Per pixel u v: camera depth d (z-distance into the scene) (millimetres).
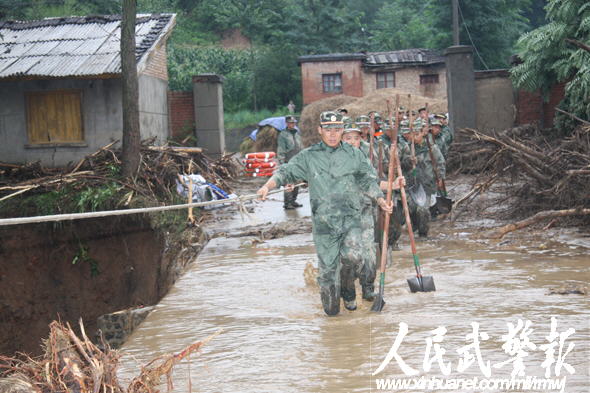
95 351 3562
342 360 4348
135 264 13086
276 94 54875
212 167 18250
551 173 10602
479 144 16594
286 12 58844
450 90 20938
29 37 18953
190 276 7754
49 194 13594
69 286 13422
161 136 20641
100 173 14305
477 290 6258
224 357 4574
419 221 9500
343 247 5473
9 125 17625
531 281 6551
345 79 39219
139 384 3547
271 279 7336
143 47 18547
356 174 5555
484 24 44562
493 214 11320
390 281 6855
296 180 5543
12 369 3375
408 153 9250
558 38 17328
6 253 13320
